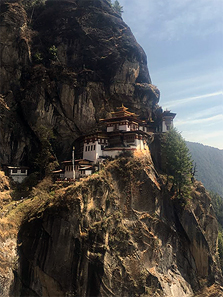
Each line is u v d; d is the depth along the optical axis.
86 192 50.72
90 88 73.50
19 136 69.81
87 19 80.75
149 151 67.25
